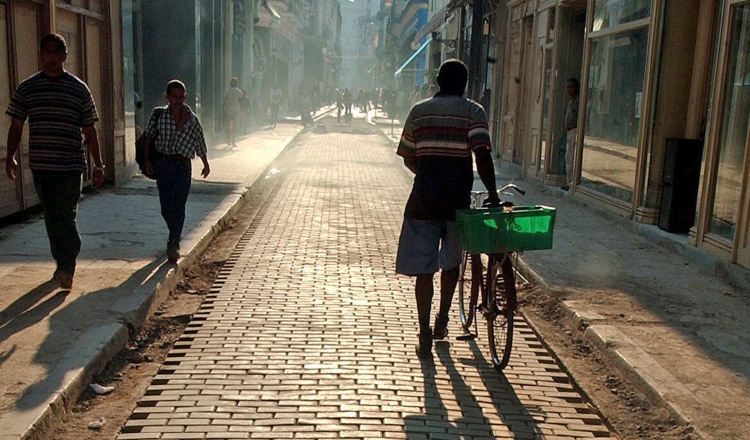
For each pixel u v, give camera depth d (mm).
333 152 21906
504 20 17906
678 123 8820
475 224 4500
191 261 7426
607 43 10648
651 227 8820
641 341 5195
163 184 6809
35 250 7078
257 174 13961
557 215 10258
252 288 6652
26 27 8703
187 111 6863
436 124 4742
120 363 4875
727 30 7191
